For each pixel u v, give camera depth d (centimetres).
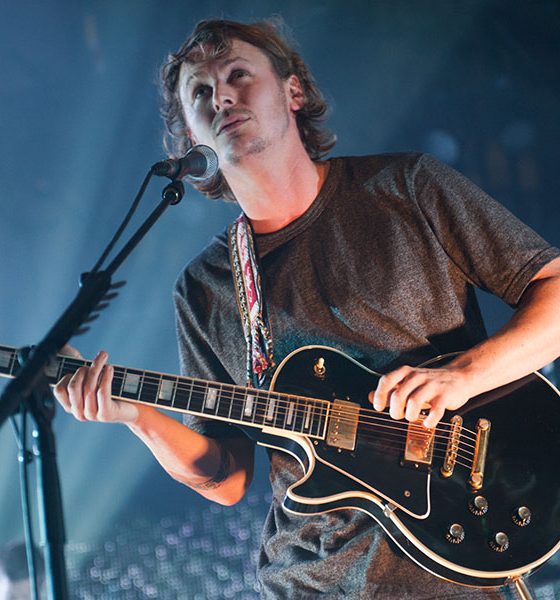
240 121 296
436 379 253
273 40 321
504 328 266
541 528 253
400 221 282
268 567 279
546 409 266
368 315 277
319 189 297
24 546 620
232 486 313
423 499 258
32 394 200
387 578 254
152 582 747
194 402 272
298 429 269
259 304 292
